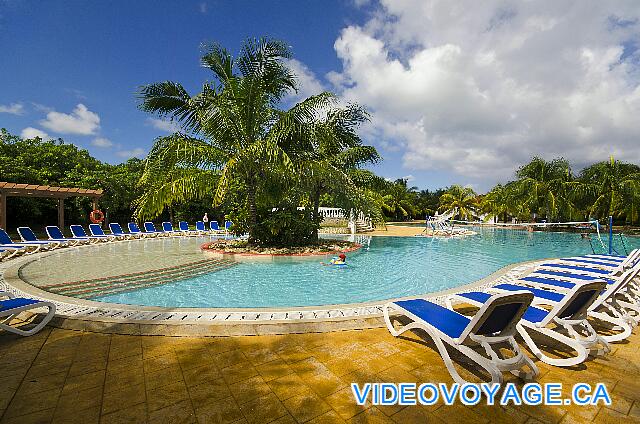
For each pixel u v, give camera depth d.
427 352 3.42
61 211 18.02
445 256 12.58
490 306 2.51
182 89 12.02
